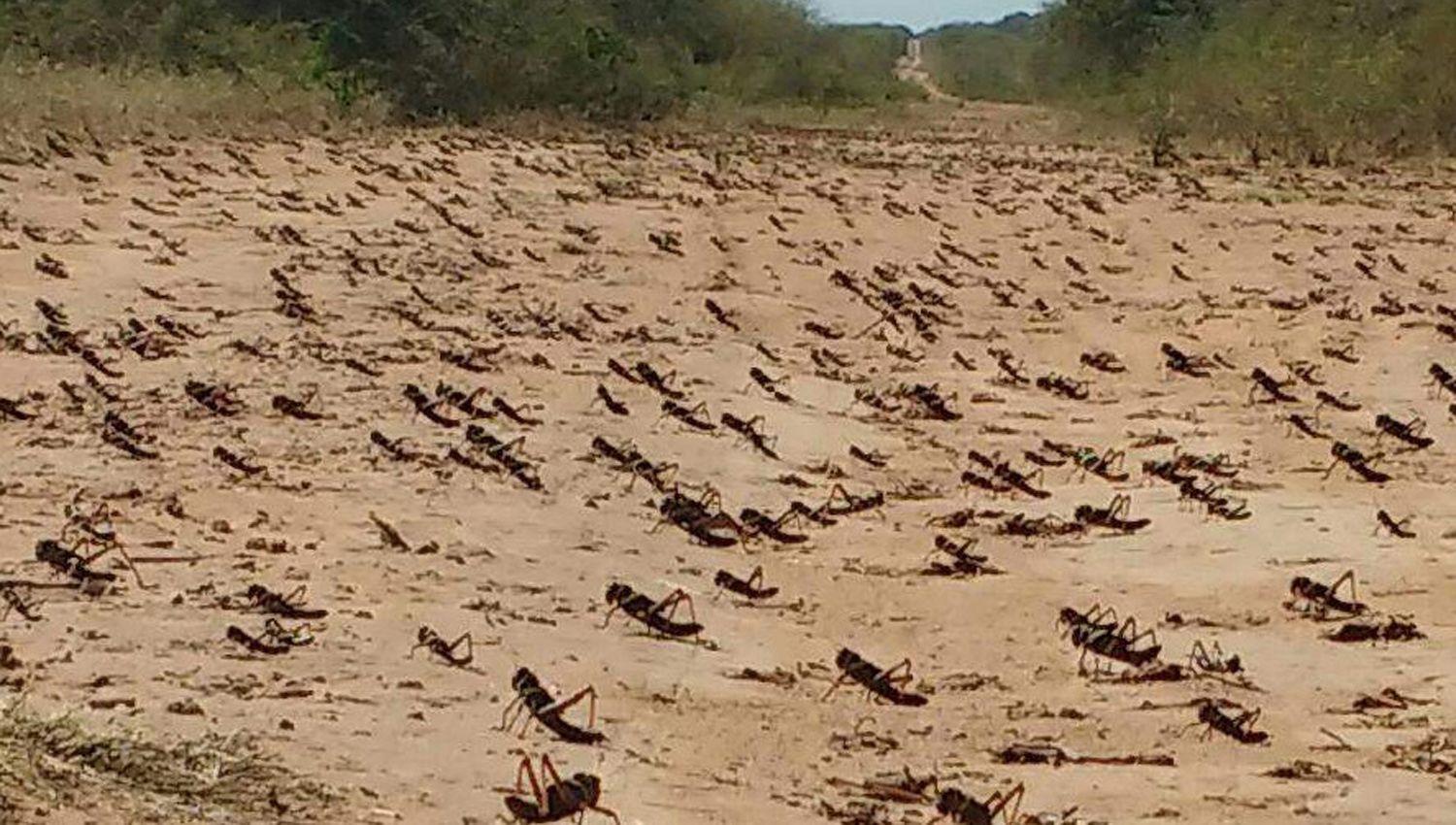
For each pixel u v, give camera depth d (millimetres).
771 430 28391
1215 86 86438
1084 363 34656
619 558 20797
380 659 16125
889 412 30344
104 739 12500
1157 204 58656
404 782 12938
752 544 22172
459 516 21734
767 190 59406
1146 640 18922
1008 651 18438
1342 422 29875
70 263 37656
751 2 132750
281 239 42312
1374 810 13969
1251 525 23625
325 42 83062
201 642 16188
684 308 38156
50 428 24609
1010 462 27172
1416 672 17953
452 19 87500
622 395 29562
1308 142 74625
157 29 79125
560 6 95312
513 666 16359
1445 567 21766
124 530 19969
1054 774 14703
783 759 14586
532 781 12492
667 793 13383
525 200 52781
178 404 26469
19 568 18125
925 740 15438
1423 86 74625
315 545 20016
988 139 95062
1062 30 142375
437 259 41094
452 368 30406
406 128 78250
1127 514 24188
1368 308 39344
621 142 78375
